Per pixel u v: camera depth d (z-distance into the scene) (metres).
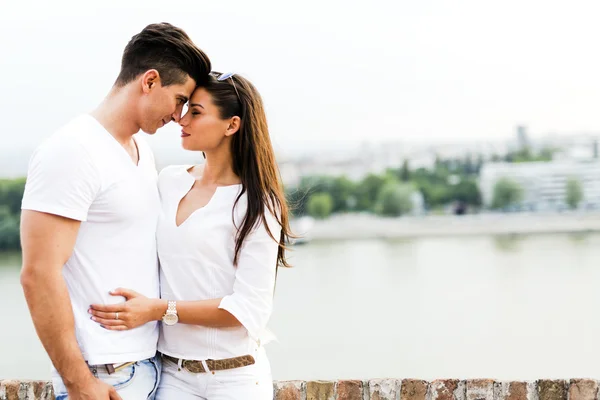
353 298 36.00
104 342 1.83
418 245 59.97
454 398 2.34
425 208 67.94
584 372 21.23
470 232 67.19
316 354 24.11
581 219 66.19
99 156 1.81
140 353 1.90
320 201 67.81
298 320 30.55
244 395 1.96
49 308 1.73
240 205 1.96
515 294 36.28
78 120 1.85
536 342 25.53
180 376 1.99
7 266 38.53
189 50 1.90
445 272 44.66
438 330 27.98
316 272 45.38
